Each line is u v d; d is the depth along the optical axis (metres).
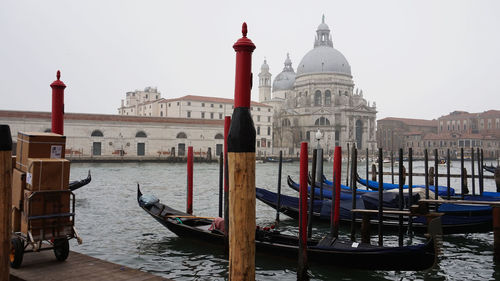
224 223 12.38
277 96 146.38
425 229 15.40
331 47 137.12
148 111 110.31
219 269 11.31
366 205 16.12
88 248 13.42
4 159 6.07
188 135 80.31
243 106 5.75
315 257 11.04
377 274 11.24
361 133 125.69
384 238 15.25
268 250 11.71
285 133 123.94
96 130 70.69
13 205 8.52
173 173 48.38
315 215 17.61
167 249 13.25
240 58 5.80
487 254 13.55
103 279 7.43
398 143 156.62
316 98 128.00
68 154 67.06
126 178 40.44
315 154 12.75
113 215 19.30
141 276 7.62
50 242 9.14
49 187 8.08
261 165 77.31
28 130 62.72
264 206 23.02
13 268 8.04
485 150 135.00
